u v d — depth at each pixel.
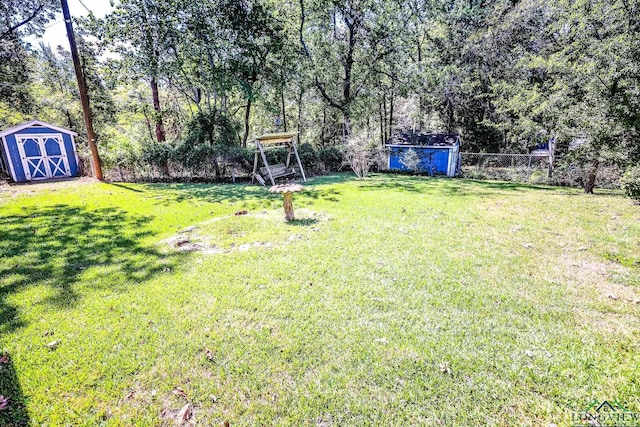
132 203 8.59
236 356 2.71
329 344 2.84
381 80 19.23
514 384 2.39
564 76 10.47
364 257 4.73
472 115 20.33
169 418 2.16
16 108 19.64
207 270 4.36
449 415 2.15
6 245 5.33
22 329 3.11
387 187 11.38
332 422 2.12
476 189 11.06
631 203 8.20
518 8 16.41
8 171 13.43
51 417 2.16
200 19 14.04
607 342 2.83
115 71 15.08
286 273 4.23
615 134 8.78
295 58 16.67
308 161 16.44
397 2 16.72
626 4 8.98
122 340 2.94
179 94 21.16
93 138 12.48
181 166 13.97
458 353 2.72
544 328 3.04
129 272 4.35
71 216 7.16
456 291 3.74
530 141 13.99
